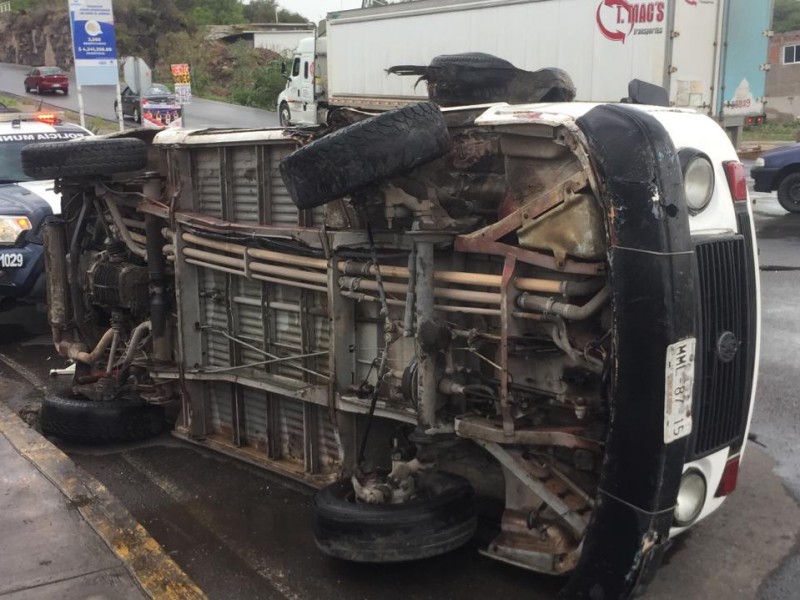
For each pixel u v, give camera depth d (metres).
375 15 16.86
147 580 3.56
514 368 3.49
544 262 3.24
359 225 3.92
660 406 2.96
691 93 12.75
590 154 3.04
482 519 3.96
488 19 14.42
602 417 3.29
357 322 4.18
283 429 4.83
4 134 9.02
